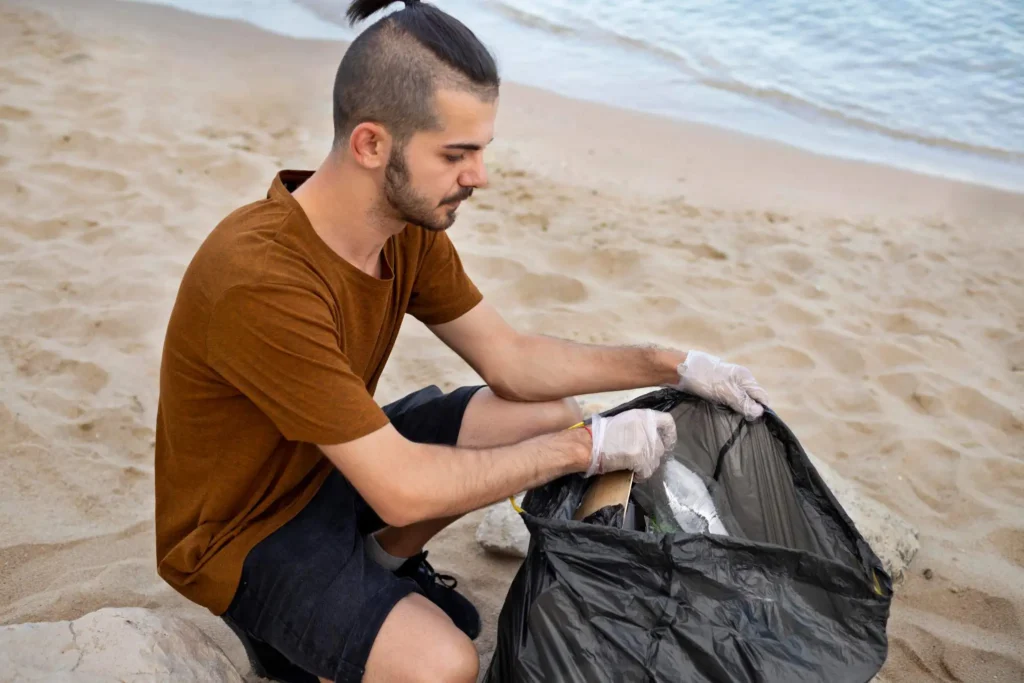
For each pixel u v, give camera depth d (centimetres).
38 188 452
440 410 223
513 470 183
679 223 488
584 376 220
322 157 509
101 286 383
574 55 713
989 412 351
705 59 712
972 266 463
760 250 466
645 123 613
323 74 621
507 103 629
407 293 198
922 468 317
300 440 173
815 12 800
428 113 162
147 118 533
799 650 166
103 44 636
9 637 190
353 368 189
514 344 220
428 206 173
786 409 348
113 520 269
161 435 188
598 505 190
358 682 176
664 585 169
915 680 236
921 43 743
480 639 239
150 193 459
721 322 398
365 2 177
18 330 349
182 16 703
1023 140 612
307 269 171
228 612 185
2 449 289
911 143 606
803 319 406
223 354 167
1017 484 312
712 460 208
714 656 164
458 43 164
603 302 409
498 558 268
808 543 198
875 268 456
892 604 260
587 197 510
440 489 175
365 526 215
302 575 179
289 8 735
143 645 193
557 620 170
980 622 256
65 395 319
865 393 359
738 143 594
